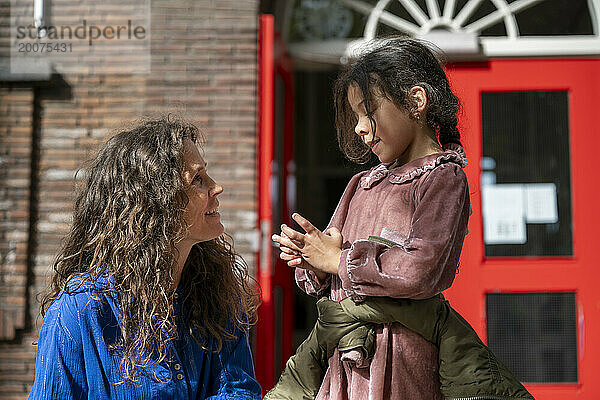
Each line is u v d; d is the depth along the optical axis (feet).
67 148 13.79
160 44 13.97
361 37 15.46
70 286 6.61
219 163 13.75
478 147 14.49
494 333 14.19
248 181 13.71
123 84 13.91
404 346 6.40
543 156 14.51
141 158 6.92
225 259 7.63
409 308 6.35
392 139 6.70
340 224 7.20
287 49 15.56
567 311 14.16
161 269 6.70
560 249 14.29
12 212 13.61
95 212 6.93
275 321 15.34
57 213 13.67
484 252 14.34
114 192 6.87
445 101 6.82
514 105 14.64
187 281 7.30
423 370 6.44
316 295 7.13
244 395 7.17
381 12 15.39
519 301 14.24
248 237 13.60
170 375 6.58
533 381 14.08
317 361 6.99
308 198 22.13
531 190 14.42
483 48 14.64
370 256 6.24
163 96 13.87
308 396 6.97
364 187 7.07
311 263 6.63
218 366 7.25
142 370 6.47
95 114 13.84
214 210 7.27
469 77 14.70
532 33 14.82
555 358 14.10
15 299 13.46
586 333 14.03
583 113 14.53
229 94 13.88
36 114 13.85
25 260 13.53
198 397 7.07
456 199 6.38
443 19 15.02
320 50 15.48
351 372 6.57
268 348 13.62
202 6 14.02
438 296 6.69
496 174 14.47
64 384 6.33
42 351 6.42
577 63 14.64
